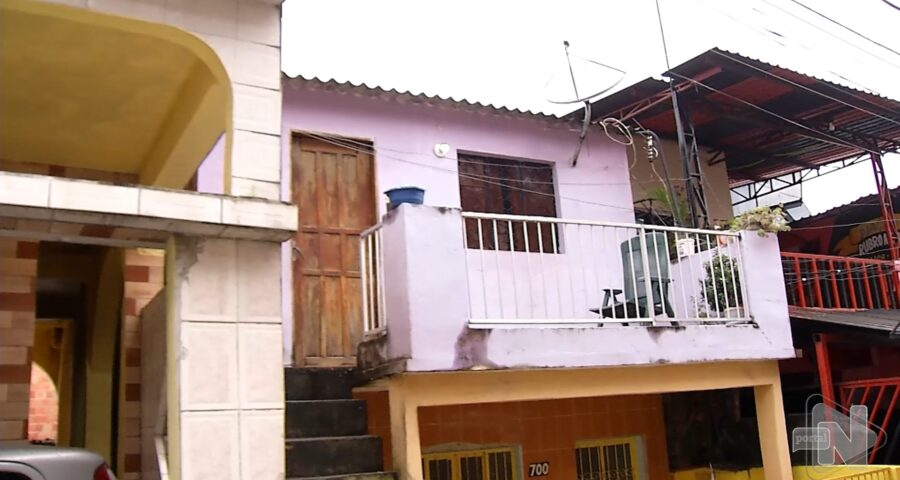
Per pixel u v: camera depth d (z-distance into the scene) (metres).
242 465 4.73
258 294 5.00
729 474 8.43
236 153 5.13
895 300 11.80
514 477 8.21
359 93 7.95
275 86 5.37
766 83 10.61
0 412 6.07
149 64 5.80
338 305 7.61
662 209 11.34
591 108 10.11
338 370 6.50
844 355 9.51
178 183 7.37
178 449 4.59
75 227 4.62
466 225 8.48
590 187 9.38
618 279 8.96
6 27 5.21
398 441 5.95
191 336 4.75
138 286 6.77
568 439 8.55
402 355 5.82
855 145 12.82
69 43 5.46
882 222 13.70
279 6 5.50
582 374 6.74
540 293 8.54
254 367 4.89
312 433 6.00
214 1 5.27
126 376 6.49
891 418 9.13
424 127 8.42
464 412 7.96
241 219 4.84
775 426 7.68
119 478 6.48
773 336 7.64
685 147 10.00
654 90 10.51
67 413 8.77
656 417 9.23
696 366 7.36
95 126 6.77
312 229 7.64
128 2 5.01
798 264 10.59
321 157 7.86
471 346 6.02
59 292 8.42
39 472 3.56
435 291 5.96
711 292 7.86
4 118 6.51
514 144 8.97
